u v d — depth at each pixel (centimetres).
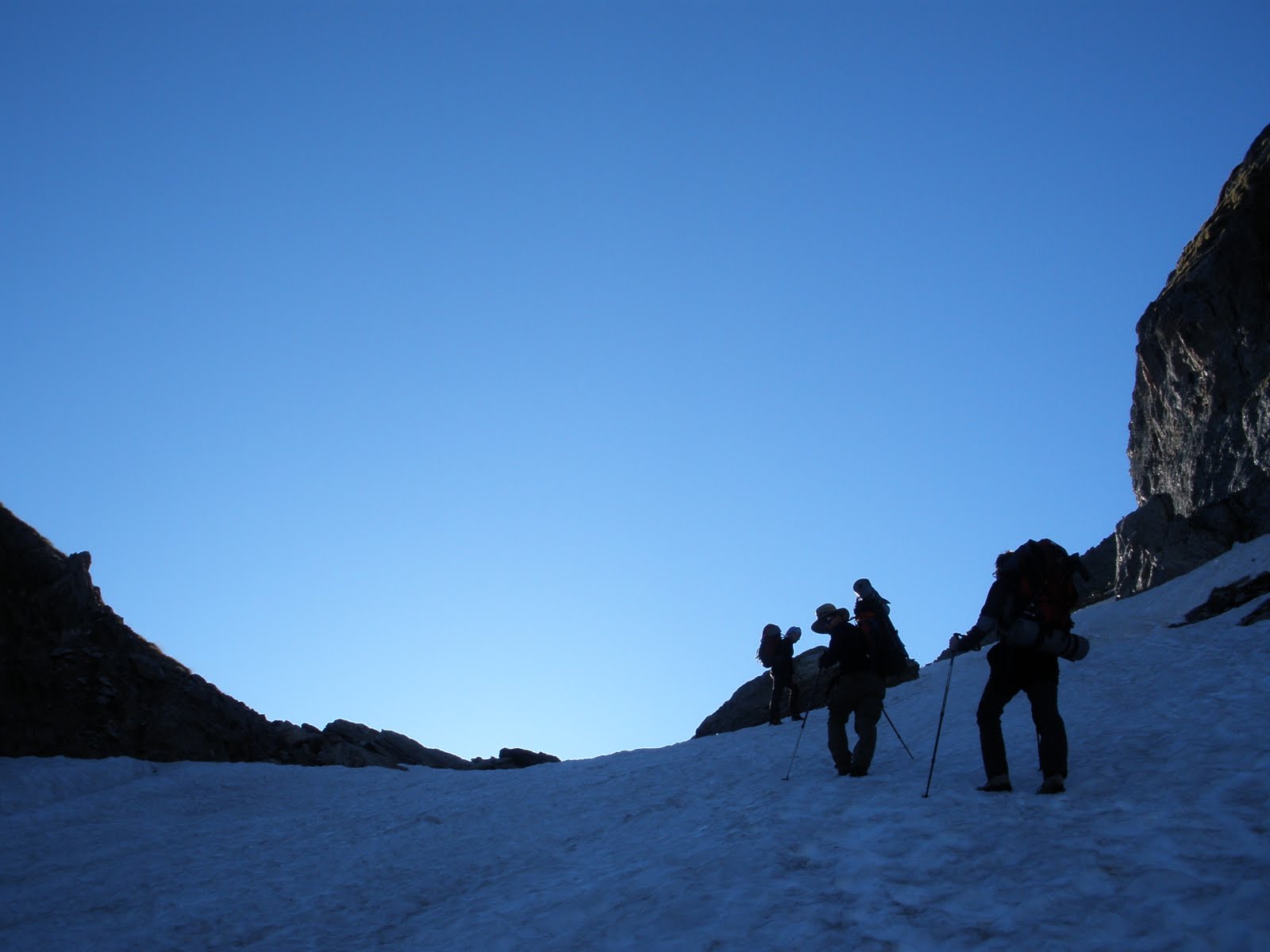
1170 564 2770
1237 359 2762
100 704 2761
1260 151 3030
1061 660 1775
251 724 3089
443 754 3400
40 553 2895
